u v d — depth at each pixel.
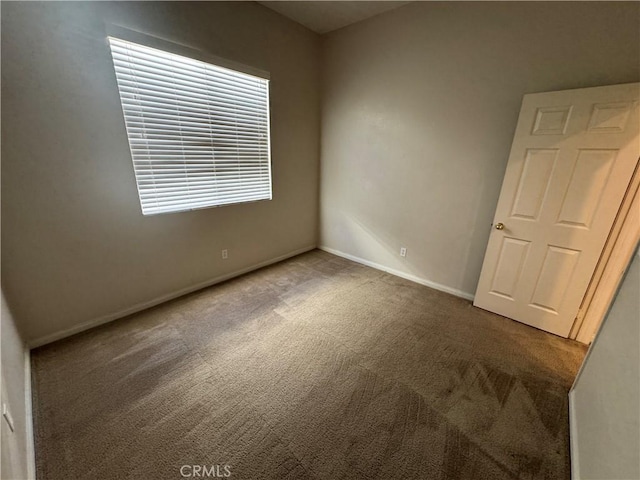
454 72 2.43
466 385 1.72
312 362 1.90
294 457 1.30
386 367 1.86
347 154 3.45
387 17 2.72
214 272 2.99
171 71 2.25
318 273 3.34
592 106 1.81
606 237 1.90
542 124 2.00
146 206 2.35
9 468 0.95
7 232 1.73
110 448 1.32
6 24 1.55
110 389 1.64
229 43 2.52
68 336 2.10
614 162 1.79
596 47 1.83
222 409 1.53
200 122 2.52
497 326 2.32
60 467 1.24
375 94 3.01
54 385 1.66
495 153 2.38
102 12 1.84
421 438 1.39
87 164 1.97
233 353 1.97
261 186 3.21
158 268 2.53
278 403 1.58
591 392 1.34
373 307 2.60
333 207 3.81
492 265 2.45
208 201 2.76
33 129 1.72
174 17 2.15
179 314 2.43
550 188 2.05
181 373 1.78
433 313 2.51
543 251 2.16
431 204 2.86
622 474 0.90
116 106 2.03
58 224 1.92
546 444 1.37
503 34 2.14
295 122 3.34
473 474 1.24
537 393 1.66
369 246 3.53
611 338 1.28
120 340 2.07
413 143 2.84
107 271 2.22
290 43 3.02
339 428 1.44
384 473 1.24
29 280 1.86
